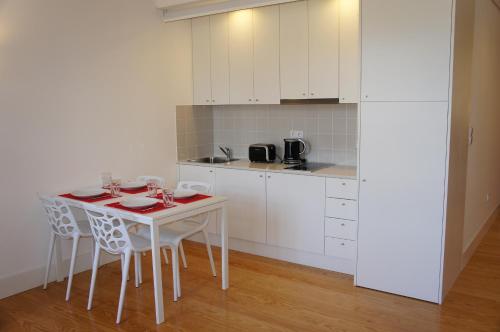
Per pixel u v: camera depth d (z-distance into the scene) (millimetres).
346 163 4418
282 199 4137
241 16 4477
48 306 3297
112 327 2984
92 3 3893
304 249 4062
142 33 4348
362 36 3283
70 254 3873
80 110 3875
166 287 3600
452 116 3066
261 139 4953
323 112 4484
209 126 5273
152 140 4551
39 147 3611
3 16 3320
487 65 4402
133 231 3576
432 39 3025
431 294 3262
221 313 3154
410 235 3291
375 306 3230
